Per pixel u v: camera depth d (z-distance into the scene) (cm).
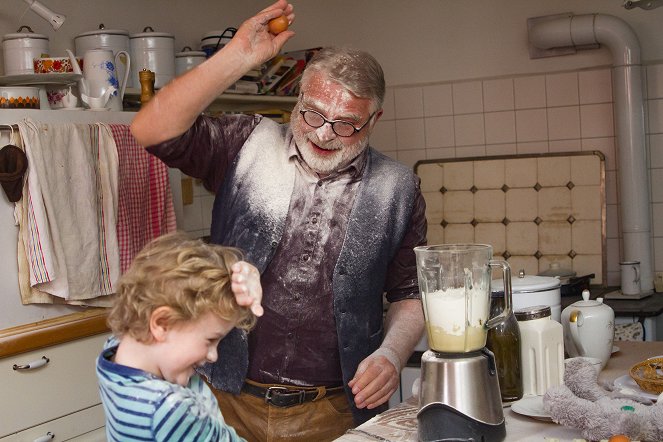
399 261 221
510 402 187
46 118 274
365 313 212
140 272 127
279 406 204
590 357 205
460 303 158
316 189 208
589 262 398
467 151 427
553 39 388
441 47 428
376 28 441
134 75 342
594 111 400
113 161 287
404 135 439
